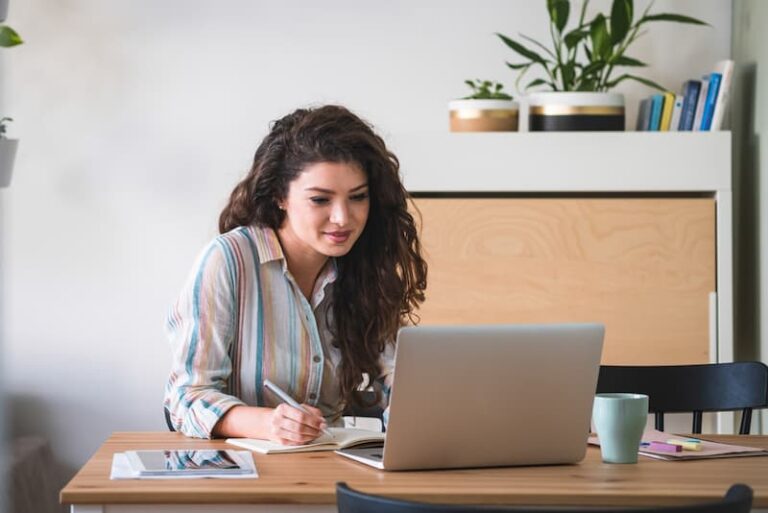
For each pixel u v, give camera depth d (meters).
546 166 3.36
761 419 3.49
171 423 2.17
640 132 3.35
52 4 3.80
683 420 3.43
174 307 2.16
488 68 3.79
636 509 1.23
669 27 3.79
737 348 3.81
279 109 3.82
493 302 3.37
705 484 1.62
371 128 2.26
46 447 3.76
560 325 1.75
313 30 3.81
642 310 3.37
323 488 1.56
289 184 2.12
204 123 3.83
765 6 3.41
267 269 2.19
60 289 3.84
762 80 3.46
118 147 3.83
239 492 1.54
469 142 3.36
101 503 1.54
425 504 1.27
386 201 2.21
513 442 1.76
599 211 3.36
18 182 3.82
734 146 3.81
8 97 3.80
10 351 3.84
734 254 3.83
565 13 3.42
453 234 3.37
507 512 1.24
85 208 3.83
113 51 3.81
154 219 3.84
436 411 1.70
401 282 2.30
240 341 2.16
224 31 3.82
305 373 2.19
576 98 3.37
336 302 2.27
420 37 3.80
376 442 1.95
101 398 3.86
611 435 1.82
